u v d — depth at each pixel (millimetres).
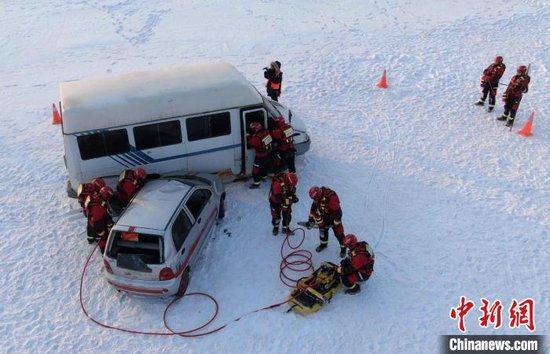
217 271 9336
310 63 17141
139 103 9961
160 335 8188
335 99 14961
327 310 8477
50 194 11422
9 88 16094
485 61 17047
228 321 8359
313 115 14109
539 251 9539
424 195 11047
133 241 8312
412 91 15359
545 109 14281
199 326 8305
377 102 14789
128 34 19547
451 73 16312
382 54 17609
